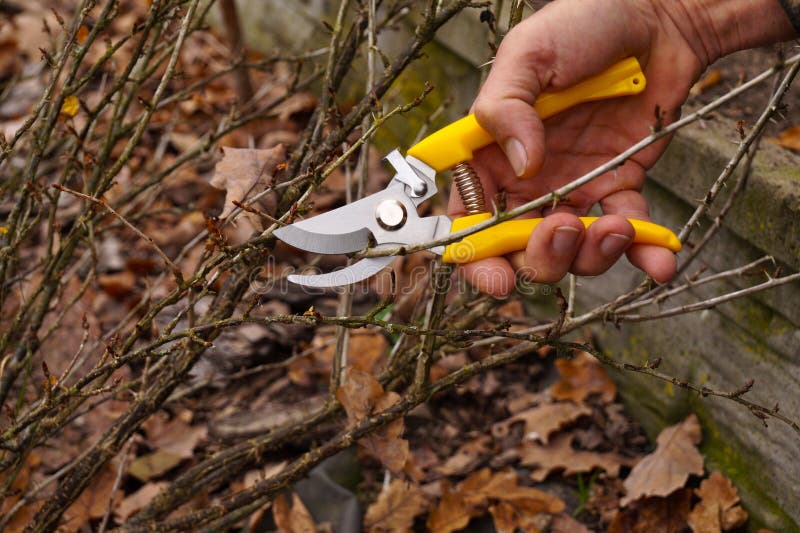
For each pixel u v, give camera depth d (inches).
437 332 53.3
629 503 80.8
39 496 78.7
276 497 72.9
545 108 56.4
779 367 72.9
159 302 55.6
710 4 59.7
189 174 118.8
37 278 98.4
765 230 70.7
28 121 59.7
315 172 55.2
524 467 86.7
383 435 64.8
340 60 67.9
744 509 78.0
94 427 88.4
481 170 58.8
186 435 88.4
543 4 64.3
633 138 59.8
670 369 85.3
